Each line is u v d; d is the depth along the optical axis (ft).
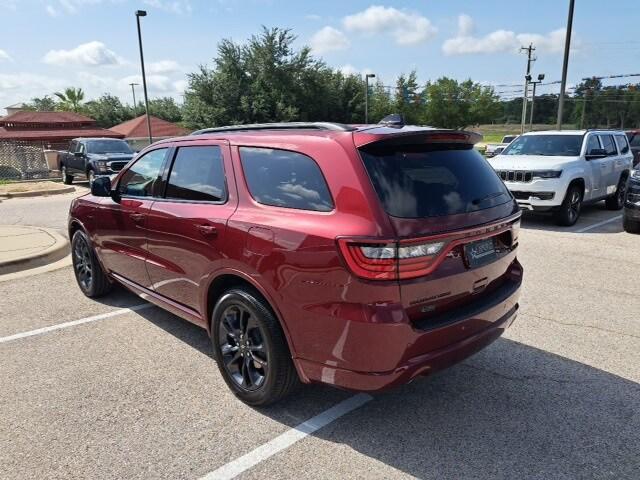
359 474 9.09
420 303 9.11
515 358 13.66
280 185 10.39
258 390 10.90
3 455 9.64
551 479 8.91
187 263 12.45
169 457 9.57
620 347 14.29
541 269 22.45
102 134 116.88
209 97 136.56
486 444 9.92
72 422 10.73
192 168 12.82
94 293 18.40
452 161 10.62
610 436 10.14
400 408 11.25
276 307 10.02
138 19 77.30
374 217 8.76
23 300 18.56
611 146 39.50
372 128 10.19
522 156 35.37
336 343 9.18
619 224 34.27
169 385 12.30
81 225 17.92
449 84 212.43
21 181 73.87
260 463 9.39
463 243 9.68
